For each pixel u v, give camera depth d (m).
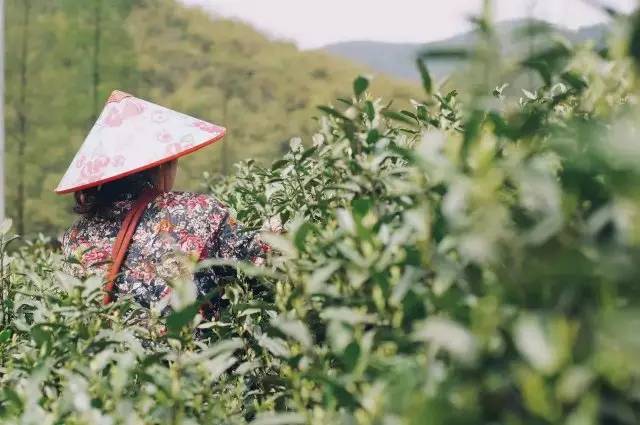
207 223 2.32
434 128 1.67
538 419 0.86
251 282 2.06
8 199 11.31
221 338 1.70
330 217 1.53
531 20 0.98
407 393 0.93
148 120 2.38
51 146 11.83
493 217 0.91
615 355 0.79
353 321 1.13
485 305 0.89
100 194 2.37
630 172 0.85
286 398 1.57
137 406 1.26
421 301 1.13
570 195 0.91
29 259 2.72
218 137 2.34
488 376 0.90
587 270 0.85
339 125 1.42
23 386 1.42
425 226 1.05
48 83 12.17
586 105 1.13
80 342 1.44
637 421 0.87
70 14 12.53
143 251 2.30
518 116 1.08
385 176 1.38
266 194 2.25
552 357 0.81
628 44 0.93
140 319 1.80
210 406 1.35
